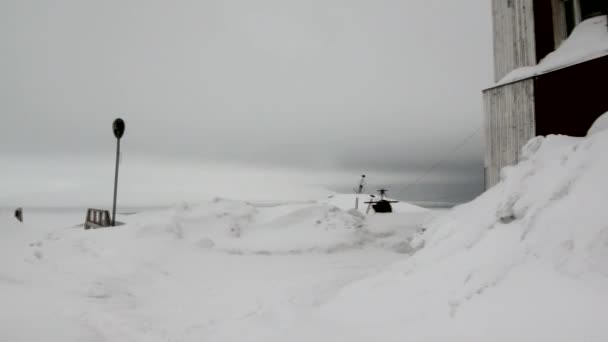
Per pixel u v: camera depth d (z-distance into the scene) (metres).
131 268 9.23
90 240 12.25
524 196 5.00
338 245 12.52
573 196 4.28
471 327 3.79
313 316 5.74
